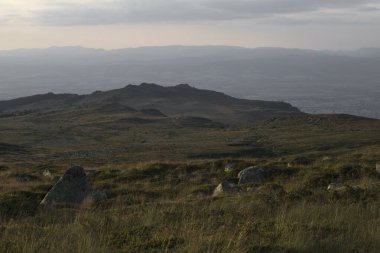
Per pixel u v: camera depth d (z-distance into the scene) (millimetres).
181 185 29531
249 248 10141
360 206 15344
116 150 104438
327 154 72688
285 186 25312
